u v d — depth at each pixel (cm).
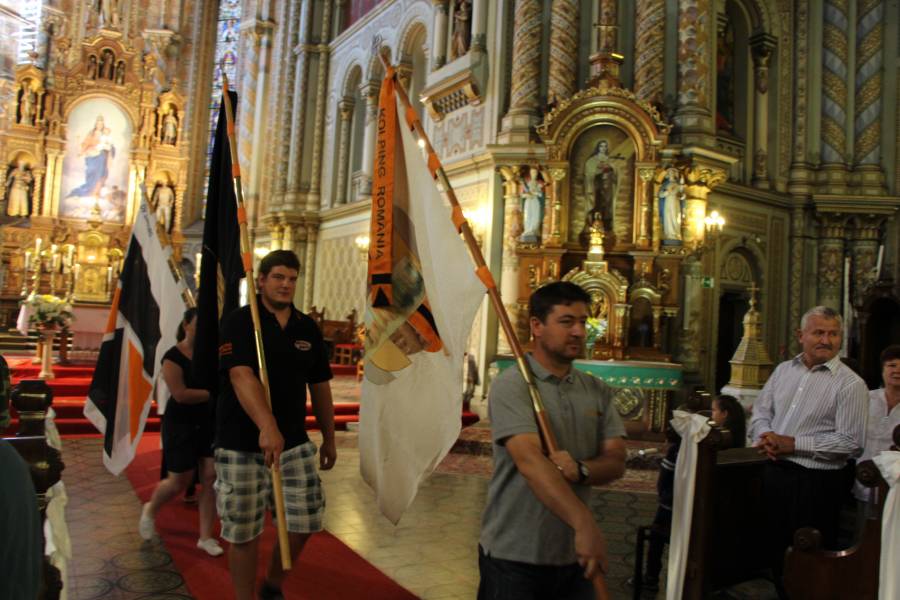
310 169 2180
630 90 1319
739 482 381
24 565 130
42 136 2236
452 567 496
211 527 500
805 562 331
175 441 503
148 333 583
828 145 1527
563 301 250
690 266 1262
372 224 339
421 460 325
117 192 2339
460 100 1436
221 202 435
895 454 291
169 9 2775
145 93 2370
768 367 953
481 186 1339
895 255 1480
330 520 609
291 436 376
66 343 1447
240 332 364
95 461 817
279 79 2366
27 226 2208
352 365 1755
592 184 1240
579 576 245
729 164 1276
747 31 1535
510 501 243
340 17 2153
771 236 1497
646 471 903
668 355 1155
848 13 1539
